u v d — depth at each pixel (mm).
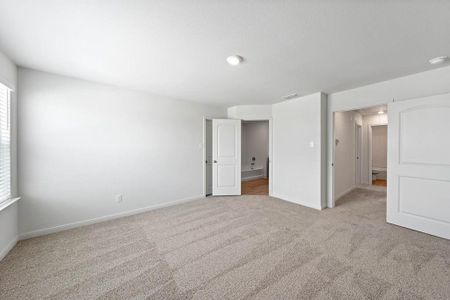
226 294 1484
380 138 6742
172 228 2680
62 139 2629
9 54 2021
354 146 5082
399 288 1517
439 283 1562
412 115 2523
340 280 1614
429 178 2389
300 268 1779
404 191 2617
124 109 3168
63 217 2643
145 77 2689
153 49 1929
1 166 2039
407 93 2615
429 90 2434
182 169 3916
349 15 1412
